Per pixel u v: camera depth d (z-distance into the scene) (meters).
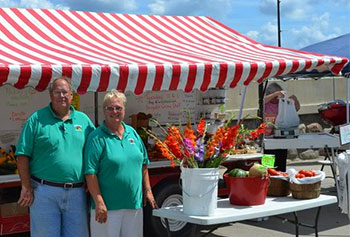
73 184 4.87
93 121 7.54
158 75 6.46
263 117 9.29
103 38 7.89
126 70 6.23
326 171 12.92
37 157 4.85
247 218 4.66
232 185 5.00
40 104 7.12
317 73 9.82
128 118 7.95
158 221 7.09
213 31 9.37
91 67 6.02
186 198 4.67
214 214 4.64
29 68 5.70
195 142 4.68
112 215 4.84
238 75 7.10
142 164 5.11
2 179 6.43
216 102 8.86
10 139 6.90
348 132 7.66
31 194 4.85
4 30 7.30
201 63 6.80
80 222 4.95
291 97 11.04
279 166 9.66
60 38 7.51
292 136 9.06
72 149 4.88
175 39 8.56
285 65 7.53
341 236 7.53
